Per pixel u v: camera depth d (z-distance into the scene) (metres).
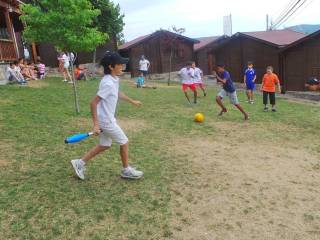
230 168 6.99
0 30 22.97
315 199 5.80
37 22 11.34
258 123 11.49
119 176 6.16
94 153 5.81
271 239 4.62
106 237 4.38
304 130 10.80
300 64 24.50
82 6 11.52
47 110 11.17
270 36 28.50
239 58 30.45
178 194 5.63
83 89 17.27
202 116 11.30
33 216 4.71
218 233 4.66
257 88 27.73
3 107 10.87
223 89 11.98
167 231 4.60
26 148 7.35
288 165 7.39
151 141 8.65
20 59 19.53
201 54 43.66
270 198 5.75
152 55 35.84
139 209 5.07
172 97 17.36
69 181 5.81
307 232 4.84
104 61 5.34
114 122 5.59
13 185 5.55
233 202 5.51
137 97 16.61
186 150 8.03
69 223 4.61
